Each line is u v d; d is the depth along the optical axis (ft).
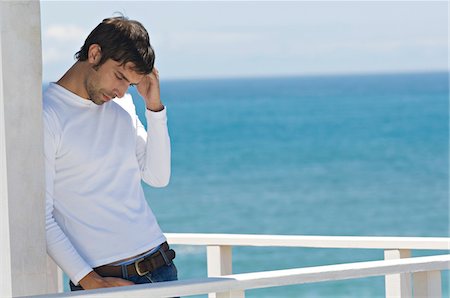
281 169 134.62
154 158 13.66
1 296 11.25
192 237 16.12
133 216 12.89
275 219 120.98
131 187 12.98
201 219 121.19
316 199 123.34
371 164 132.87
